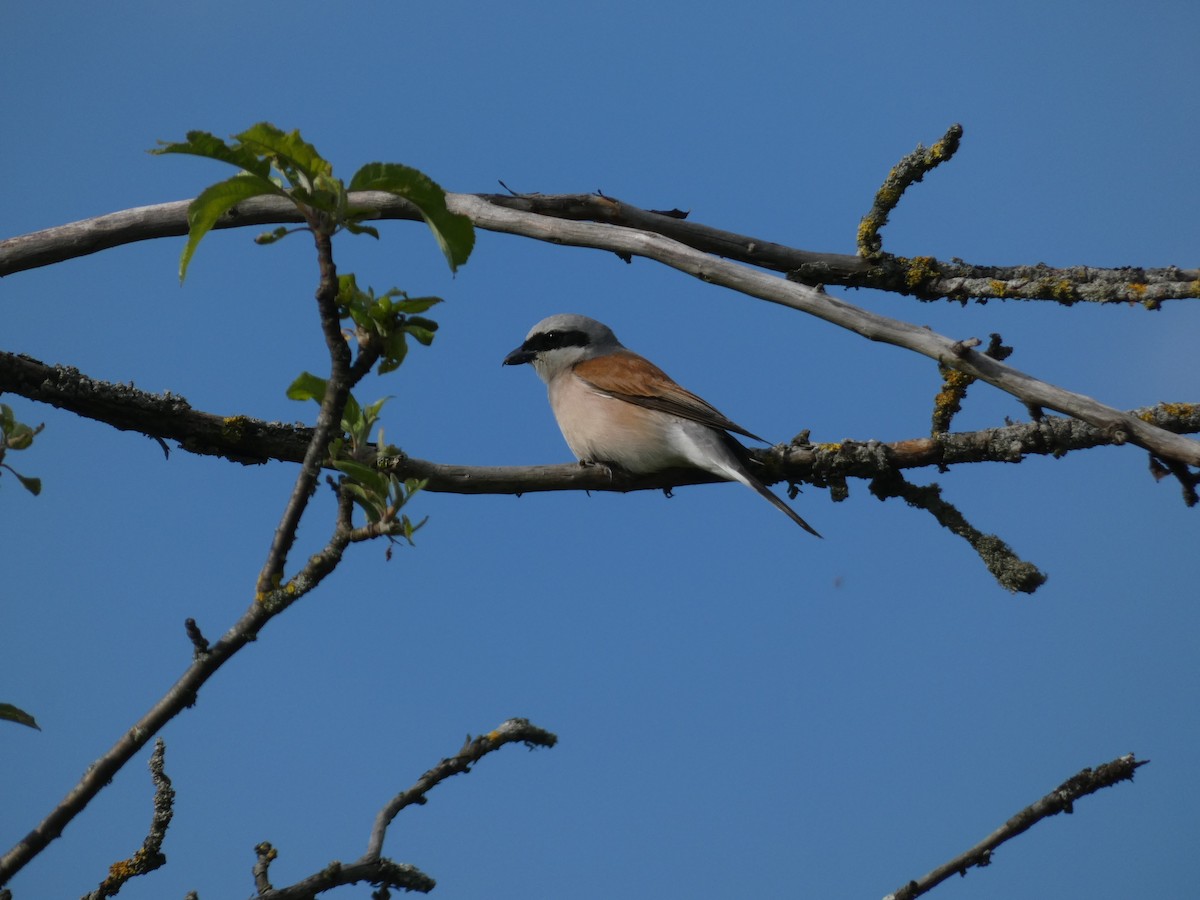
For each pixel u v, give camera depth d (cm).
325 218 571
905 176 1067
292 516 599
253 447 1045
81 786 583
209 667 592
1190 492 811
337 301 600
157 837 633
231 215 970
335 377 592
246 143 552
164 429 1028
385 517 596
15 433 588
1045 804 734
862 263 1087
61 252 998
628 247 872
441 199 569
